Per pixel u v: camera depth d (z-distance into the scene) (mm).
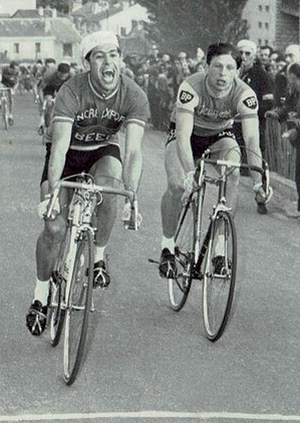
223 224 7090
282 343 7113
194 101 7613
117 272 9180
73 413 5703
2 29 134375
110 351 6859
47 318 7125
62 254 6914
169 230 7824
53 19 136250
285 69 16203
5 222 11547
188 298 8312
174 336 7246
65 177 7031
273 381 6301
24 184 14750
